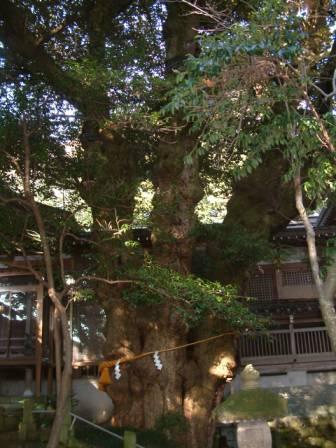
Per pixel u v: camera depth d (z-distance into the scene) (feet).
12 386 55.31
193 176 41.14
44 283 30.78
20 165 34.42
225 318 35.96
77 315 55.16
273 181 43.42
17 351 53.42
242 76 22.41
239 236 39.34
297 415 50.11
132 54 36.65
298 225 55.62
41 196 38.93
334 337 18.61
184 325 39.55
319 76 29.04
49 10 43.04
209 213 67.62
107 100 35.68
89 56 39.55
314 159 24.80
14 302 55.42
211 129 23.99
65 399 25.71
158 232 39.93
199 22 42.83
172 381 39.29
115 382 39.81
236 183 45.34
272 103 24.43
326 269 20.53
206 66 22.18
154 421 38.37
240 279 42.86
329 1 28.50
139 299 37.40
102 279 33.12
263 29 22.13
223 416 20.67
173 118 37.81
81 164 37.47
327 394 51.37
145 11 45.88
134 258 39.42
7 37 38.52
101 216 38.42
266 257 40.52
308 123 22.35
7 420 43.39
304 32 22.63
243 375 22.26
